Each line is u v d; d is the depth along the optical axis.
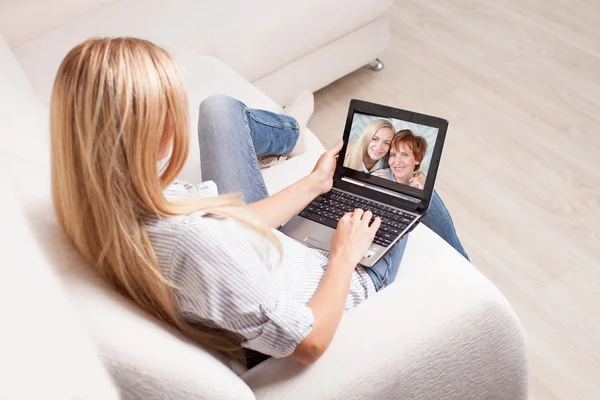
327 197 1.50
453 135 2.48
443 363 1.18
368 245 1.28
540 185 2.27
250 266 0.99
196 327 1.07
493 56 2.81
